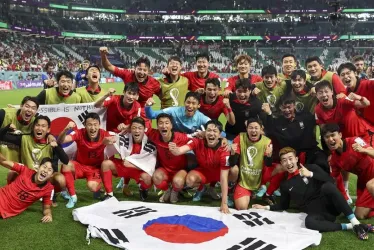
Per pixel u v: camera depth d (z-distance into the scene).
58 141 5.59
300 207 5.07
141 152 5.84
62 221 4.88
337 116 5.49
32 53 41.69
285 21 52.19
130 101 6.25
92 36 49.50
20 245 4.16
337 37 46.88
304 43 49.50
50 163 4.91
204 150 5.48
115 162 5.95
